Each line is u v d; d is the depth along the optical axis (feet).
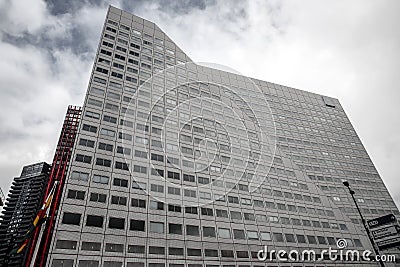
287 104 282.97
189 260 114.11
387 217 72.13
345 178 244.83
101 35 181.16
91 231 103.50
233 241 129.49
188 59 212.23
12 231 344.49
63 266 92.32
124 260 102.37
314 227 157.17
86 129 132.77
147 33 204.64
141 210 118.62
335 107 317.63
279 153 193.57
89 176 118.32
